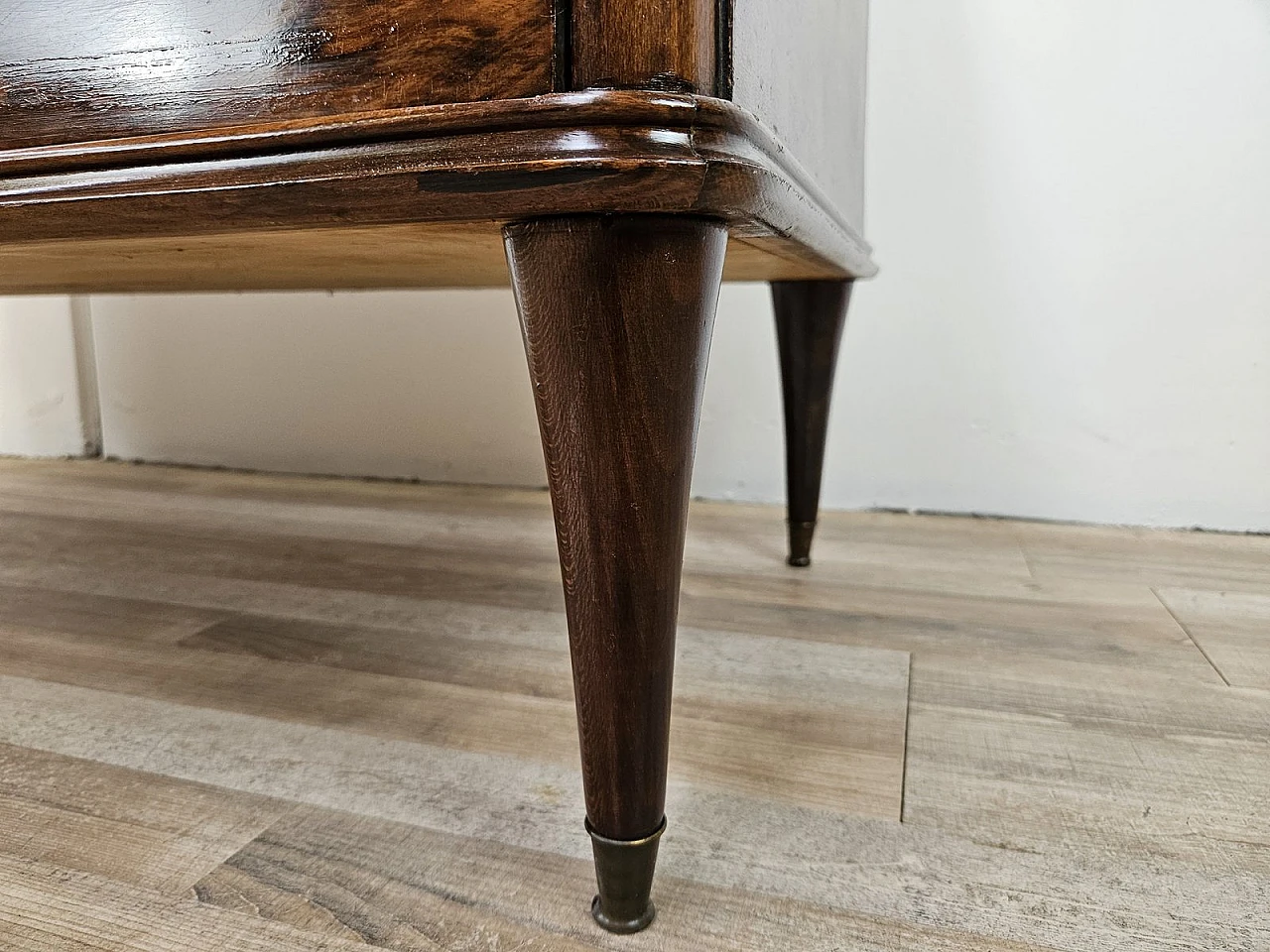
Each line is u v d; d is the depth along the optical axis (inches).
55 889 15.4
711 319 12.5
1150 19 38.9
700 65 11.7
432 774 19.3
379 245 15.6
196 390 56.1
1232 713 22.4
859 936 14.2
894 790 18.7
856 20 29.0
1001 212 41.6
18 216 13.9
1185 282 40.0
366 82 12.2
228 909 14.8
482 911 14.8
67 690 23.7
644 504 12.3
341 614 29.8
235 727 21.5
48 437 60.1
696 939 14.2
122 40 13.4
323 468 54.1
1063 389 42.1
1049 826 17.3
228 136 12.6
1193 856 16.4
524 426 49.9
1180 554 37.5
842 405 44.8
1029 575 34.4
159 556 36.8
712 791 18.6
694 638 27.6
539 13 11.3
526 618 29.5
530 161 10.9
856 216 30.5
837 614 29.9
